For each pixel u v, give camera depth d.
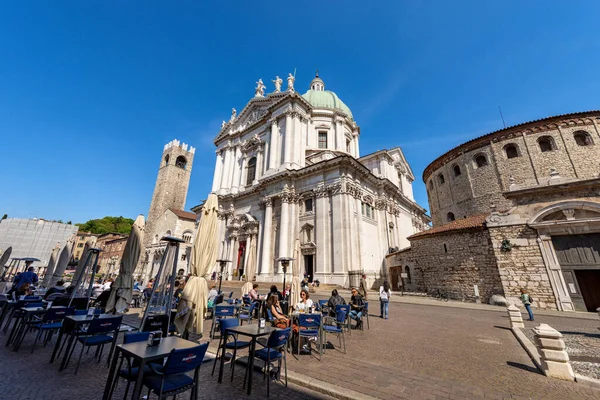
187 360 3.93
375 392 4.86
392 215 36.25
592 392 4.93
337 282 25.25
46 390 4.73
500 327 10.68
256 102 43.44
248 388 4.88
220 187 44.25
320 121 41.22
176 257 8.42
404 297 20.73
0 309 10.83
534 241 15.58
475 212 30.70
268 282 27.98
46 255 60.03
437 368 6.10
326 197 28.89
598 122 26.89
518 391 4.98
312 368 6.07
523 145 28.86
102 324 6.00
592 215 14.20
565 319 12.20
